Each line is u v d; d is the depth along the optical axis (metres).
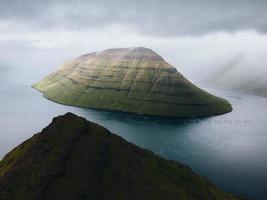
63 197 109.00
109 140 149.12
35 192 108.06
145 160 149.88
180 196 131.75
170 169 154.25
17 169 118.69
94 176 123.44
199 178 165.38
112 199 116.12
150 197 123.50
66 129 145.50
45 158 125.94
